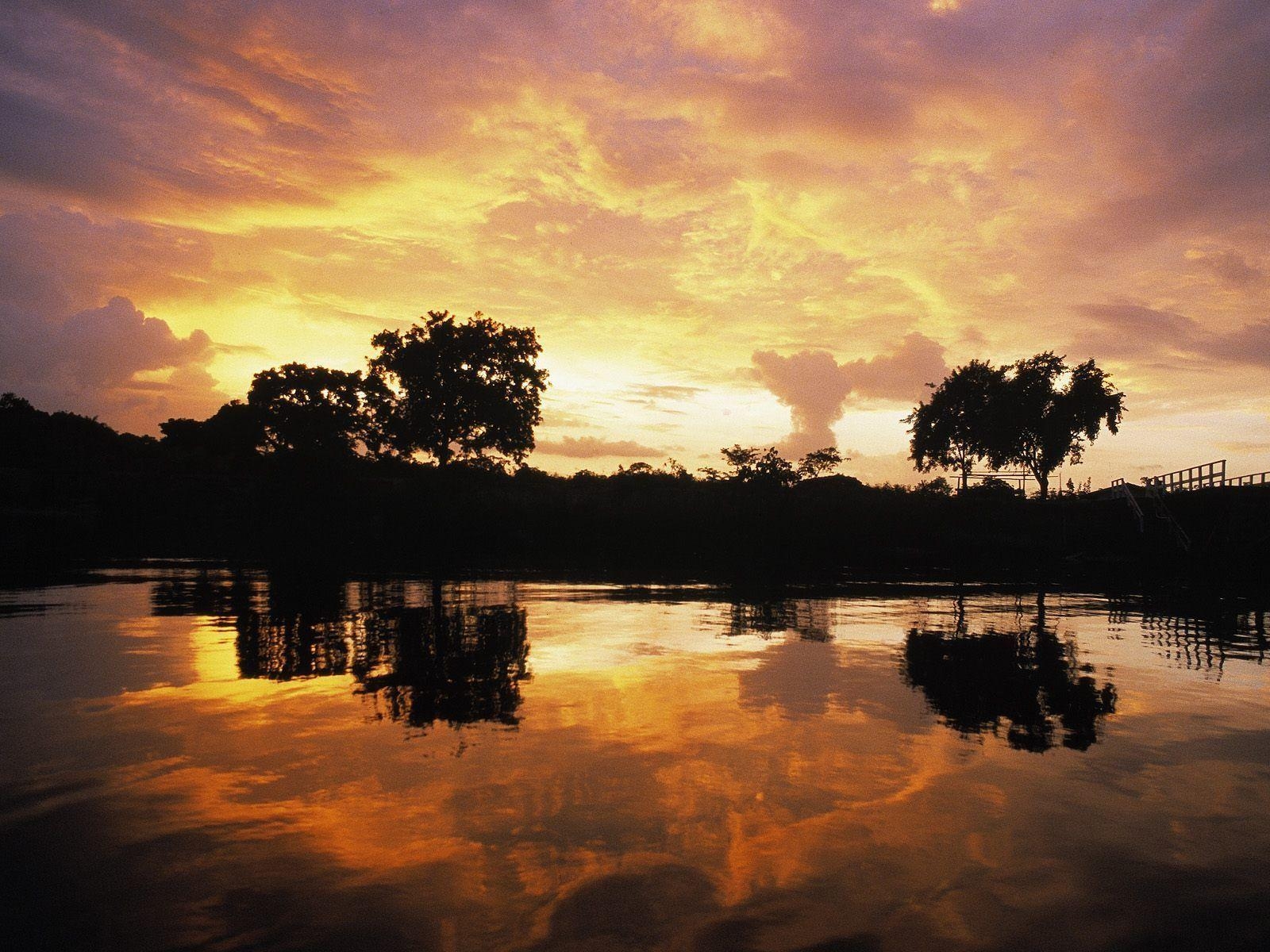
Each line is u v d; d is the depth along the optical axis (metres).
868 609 15.81
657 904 3.58
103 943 3.21
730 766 5.51
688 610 15.09
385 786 5.03
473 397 46.31
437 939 3.27
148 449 56.56
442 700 7.34
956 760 5.76
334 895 3.63
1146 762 5.78
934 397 53.12
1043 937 3.38
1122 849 4.28
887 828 4.49
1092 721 6.95
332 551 38.19
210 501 47.06
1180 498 40.09
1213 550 36.31
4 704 7.00
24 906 3.50
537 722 6.59
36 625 11.80
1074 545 41.53
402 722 6.56
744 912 3.52
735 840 4.29
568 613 14.26
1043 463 51.59
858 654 10.17
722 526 43.56
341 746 5.86
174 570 24.00
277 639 10.75
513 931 3.33
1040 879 3.91
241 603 15.05
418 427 46.75
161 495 46.59
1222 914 3.59
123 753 5.64
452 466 47.91
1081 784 5.29
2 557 29.55
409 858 4.02
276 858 4.01
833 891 3.74
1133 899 3.73
